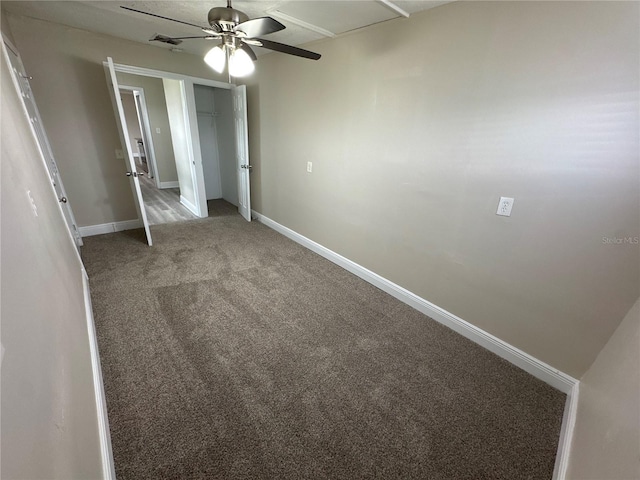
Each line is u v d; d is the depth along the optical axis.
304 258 3.34
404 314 2.40
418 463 1.32
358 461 1.32
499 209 1.78
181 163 4.73
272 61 3.37
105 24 2.75
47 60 2.87
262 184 4.24
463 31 1.73
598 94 1.33
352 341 2.07
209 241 3.66
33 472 0.56
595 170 1.40
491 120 1.71
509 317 1.89
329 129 2.86
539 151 1.56
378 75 2.28
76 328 1.39
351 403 1.59
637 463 0.79
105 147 3.44
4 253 0.69
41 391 0.70
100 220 3.64
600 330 1.52
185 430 1.40
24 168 1.27
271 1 1.94
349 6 1.92
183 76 3.74
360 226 2.83
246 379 1.70
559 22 1.38
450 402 1.63
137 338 1.95
